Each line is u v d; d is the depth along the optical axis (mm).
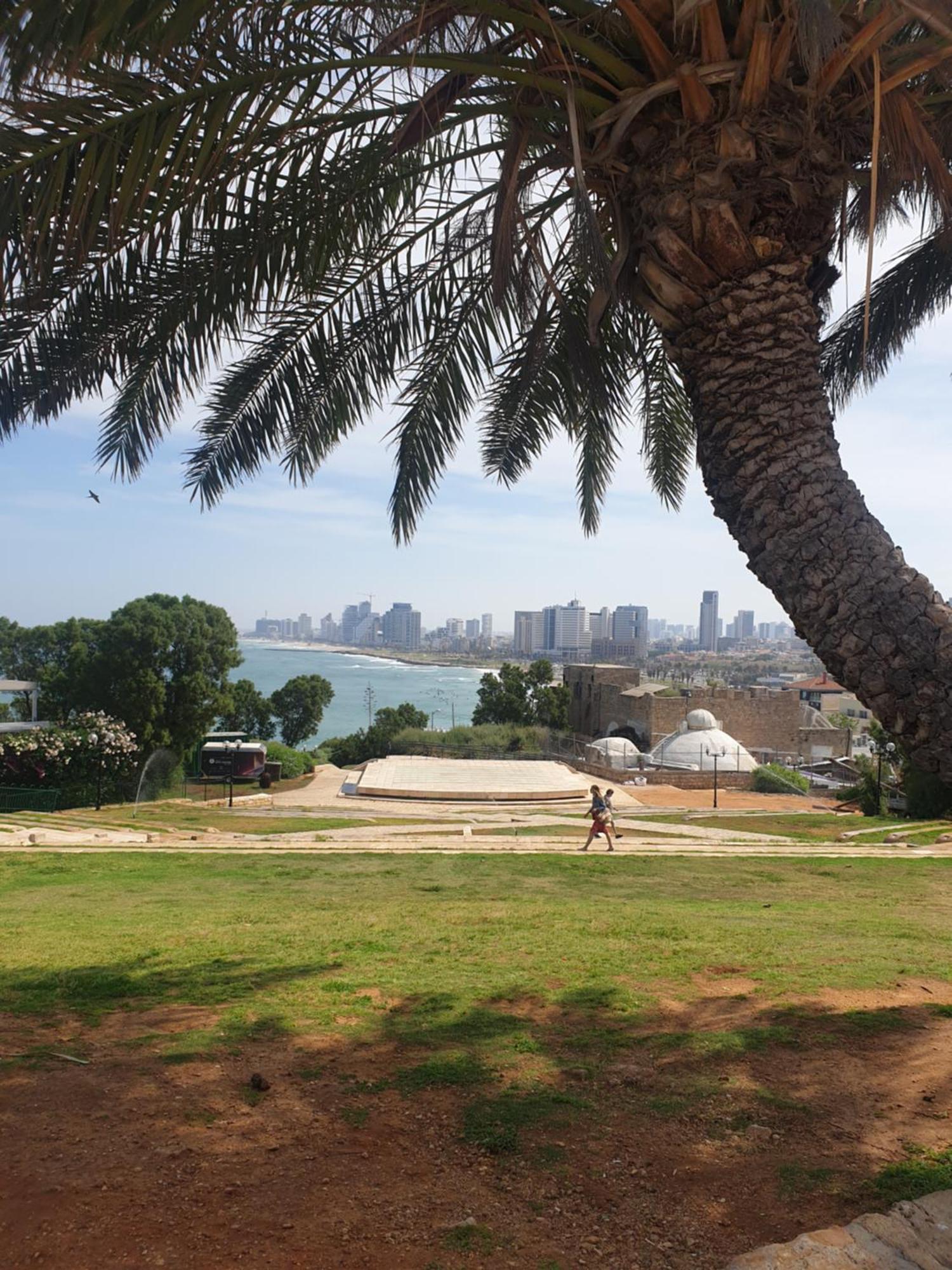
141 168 4590
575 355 8781
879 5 4125
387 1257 2842
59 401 6777
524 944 7672
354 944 7641
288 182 5809
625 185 4832
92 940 7781
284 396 8336
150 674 36438
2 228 4527
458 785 33000
